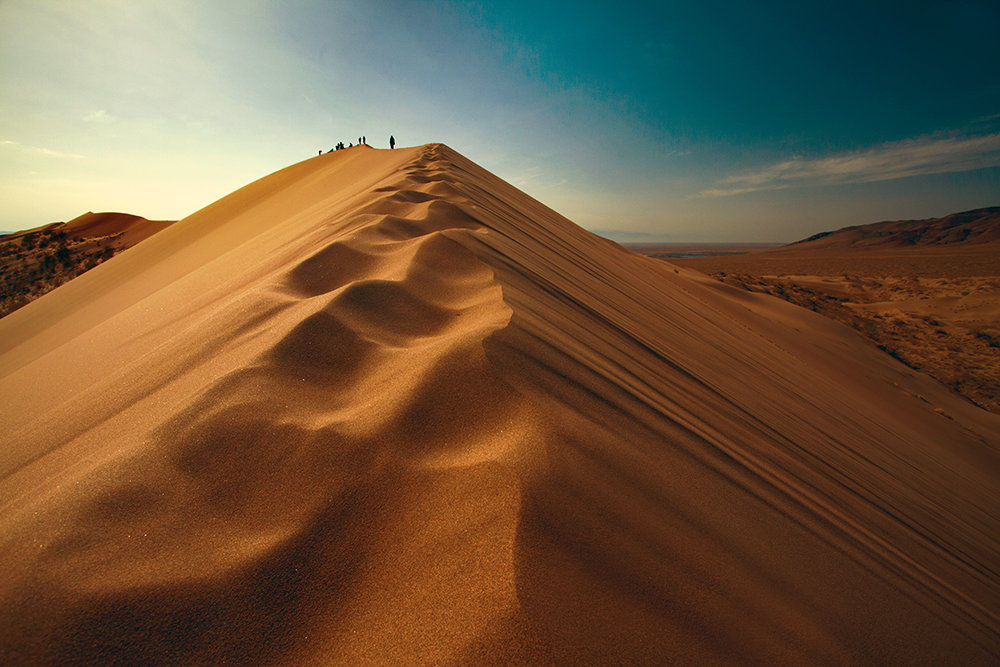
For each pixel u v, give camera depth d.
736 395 4.89
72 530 1.30
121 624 1.11
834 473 4.05
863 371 16.19
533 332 2.75
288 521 1.41
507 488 1.45
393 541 1.37
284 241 7.64
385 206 6.65
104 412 2.39
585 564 1.32
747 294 26.58
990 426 14.79
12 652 1.02
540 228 10.66
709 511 1.95
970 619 2.60
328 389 2.10
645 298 9.08
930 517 4.60
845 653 1.56
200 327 3.07
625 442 2.11
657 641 1.21
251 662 1.10
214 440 1.67
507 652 1.06
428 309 3.05
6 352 10.78
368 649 1.11
